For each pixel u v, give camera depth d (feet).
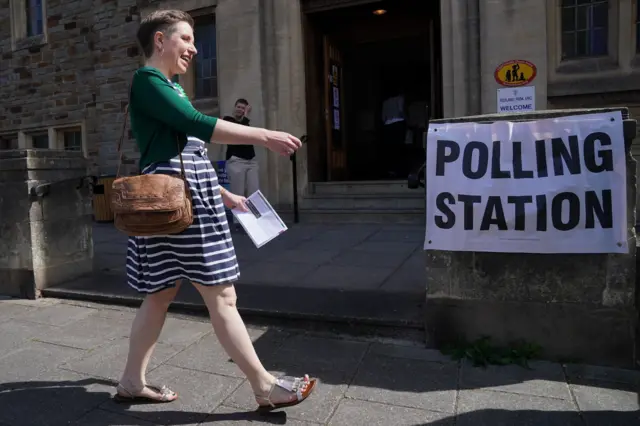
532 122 9.42
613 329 9.18
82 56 32.30
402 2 26.66
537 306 9.53
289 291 13.26
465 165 9.71
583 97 21.49
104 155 31.89
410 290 12.96
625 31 20.61
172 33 7.64
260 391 7.82
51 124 33.91
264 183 26.91
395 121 33.94
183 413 8.01
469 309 9.91
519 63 21.63
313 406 8.12
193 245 7.46
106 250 20.27
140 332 8.10
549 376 8.93
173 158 7.39
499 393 8.39
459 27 22.97
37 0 34.47
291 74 26.37
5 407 8.29
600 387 8.50
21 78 34.88
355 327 11.02
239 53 27.04
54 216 14.94
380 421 7.63
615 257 9.05
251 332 11.47
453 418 7.66
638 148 20.53
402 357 9.89
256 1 26.48
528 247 9.37
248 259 17.40
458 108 23.26
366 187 26.27
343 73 33.22
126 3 30.25
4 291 14.89
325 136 28.89
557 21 21.62
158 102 7.11
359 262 16.38
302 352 10.31
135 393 8.25
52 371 9.64
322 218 25.62
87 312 13.16
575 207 9.12
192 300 12.69
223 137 7.09
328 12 27.17
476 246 9.67
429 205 9.97
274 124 26.73
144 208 6.85
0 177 14.71
